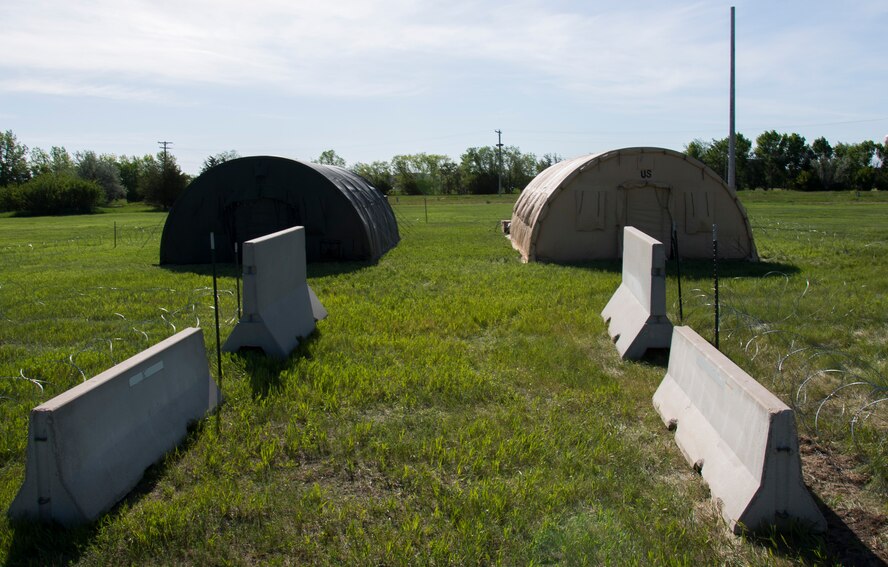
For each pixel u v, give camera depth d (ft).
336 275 51.26
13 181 357.00
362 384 24.26
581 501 16.21
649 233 58.70
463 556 13.82
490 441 19.27
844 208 149.79
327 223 59.67
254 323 28.30
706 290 41.93
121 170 375.04
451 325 33.60
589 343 31.01
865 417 20.56
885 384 23.80
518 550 14.10
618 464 18.25
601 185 58.39
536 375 25.81
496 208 169.48
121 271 56.59
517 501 16.03
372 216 66.69
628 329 29.81
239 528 15.11
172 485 17.28
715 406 17.87
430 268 54.80
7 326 35.09
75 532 14.61
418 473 17.54
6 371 26.37
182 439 19.57
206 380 22.09
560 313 35.96
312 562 13.92
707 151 289.94
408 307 38.55
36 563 13.79
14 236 106.63
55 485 14.87
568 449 19.07
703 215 58.39
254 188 59.88
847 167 256.32
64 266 61.41
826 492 16.92
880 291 41.75
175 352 20.24
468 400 23.08
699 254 58.90
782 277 47.21
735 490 15.30
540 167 319.68
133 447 17.39
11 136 357.20
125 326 34.58
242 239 60.64
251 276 28.17
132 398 17.71
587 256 59.21
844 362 26.68
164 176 242.99
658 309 28.40
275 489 16.89
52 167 371.15
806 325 32.71
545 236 58.95
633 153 57.98
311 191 59.57
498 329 33.24
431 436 20.02
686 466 18.35
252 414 21.58
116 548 14.39
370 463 18.38
